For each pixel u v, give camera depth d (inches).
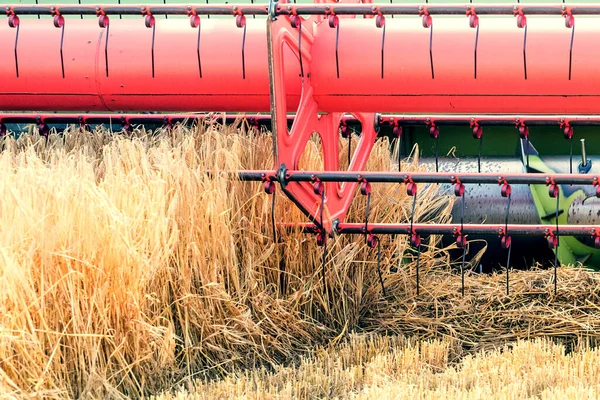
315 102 254.1
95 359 204.4
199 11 238.5
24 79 265.6
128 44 260.8
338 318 266.8
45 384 198.4
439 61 242.1
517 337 256.1
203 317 235.3
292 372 226.8
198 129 287.0
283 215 263.6
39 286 200.4
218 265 243.3
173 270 233.1
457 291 290.2
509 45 238.8
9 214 201.2
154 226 221.5
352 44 247.6
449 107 249.8
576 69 235.1
